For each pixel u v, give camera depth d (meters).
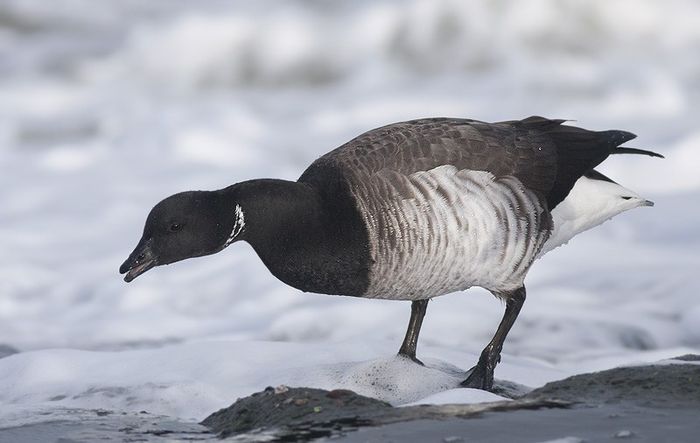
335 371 9.99
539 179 10.38
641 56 29.75
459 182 9.89
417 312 10.64
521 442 6.99
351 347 10.98
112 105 27.91
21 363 10.64
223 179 20.69
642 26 30.98
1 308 14.47
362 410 7.90
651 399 7.85
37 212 19.14
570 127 11.07
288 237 9.84
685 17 30.97
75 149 24.06
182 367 10.38
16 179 21.69
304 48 30.83
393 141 10.09
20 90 29.11
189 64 30.89
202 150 23.47
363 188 9.79
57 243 17.27
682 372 8.39
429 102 27.11
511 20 30.84
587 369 11.29
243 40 31.03
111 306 14.52
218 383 9.88
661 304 13.32
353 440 7.17
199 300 14.51
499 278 10.30
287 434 7.43
